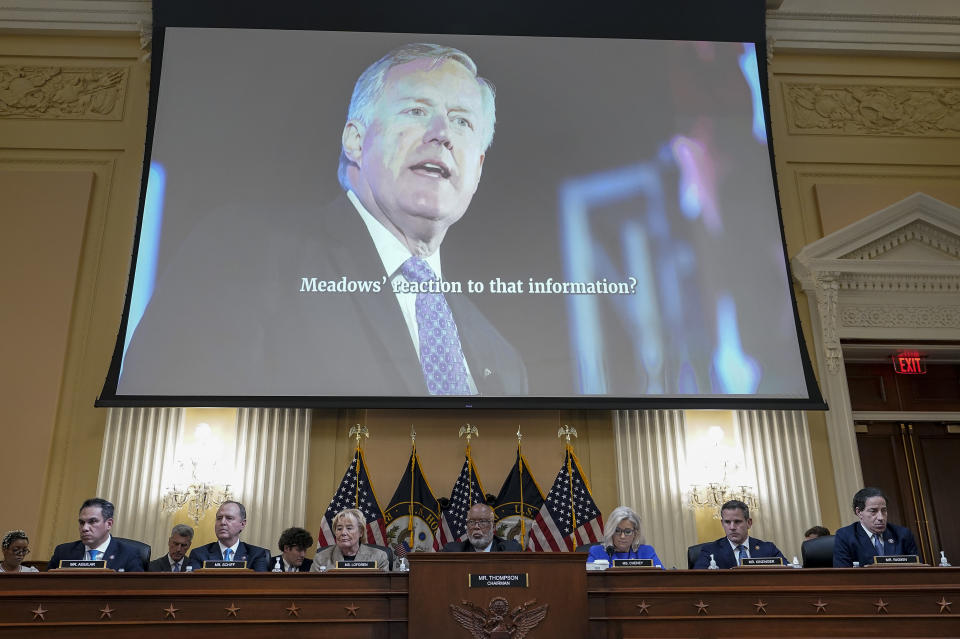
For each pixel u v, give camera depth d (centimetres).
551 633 324
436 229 632
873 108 743
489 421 621
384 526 577
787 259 646
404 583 332
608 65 685
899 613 337
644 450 618
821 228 695
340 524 442
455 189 643
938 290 682
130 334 591
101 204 669
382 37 680
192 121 648
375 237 627
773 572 343
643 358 611
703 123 676
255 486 589
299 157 645
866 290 680
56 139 683
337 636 325
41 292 635
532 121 665
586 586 331
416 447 610
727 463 613
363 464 594
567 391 599
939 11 765
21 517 577
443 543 578
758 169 668
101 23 710
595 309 620
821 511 615
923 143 733
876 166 724
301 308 607
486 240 632
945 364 708
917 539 662
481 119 663
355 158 647
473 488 591
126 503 579
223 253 616
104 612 318
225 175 636
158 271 608
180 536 472
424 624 322
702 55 695
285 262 618
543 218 640
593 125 668
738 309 629
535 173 652
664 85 683
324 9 684
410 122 657
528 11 693
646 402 599
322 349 598
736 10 708
